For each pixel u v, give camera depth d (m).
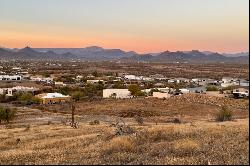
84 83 178.75
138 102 99.00
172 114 82.12
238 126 28.92
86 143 26.00
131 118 77.88
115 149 20.83
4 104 109.25
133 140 22.95
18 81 188.38
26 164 17.94
